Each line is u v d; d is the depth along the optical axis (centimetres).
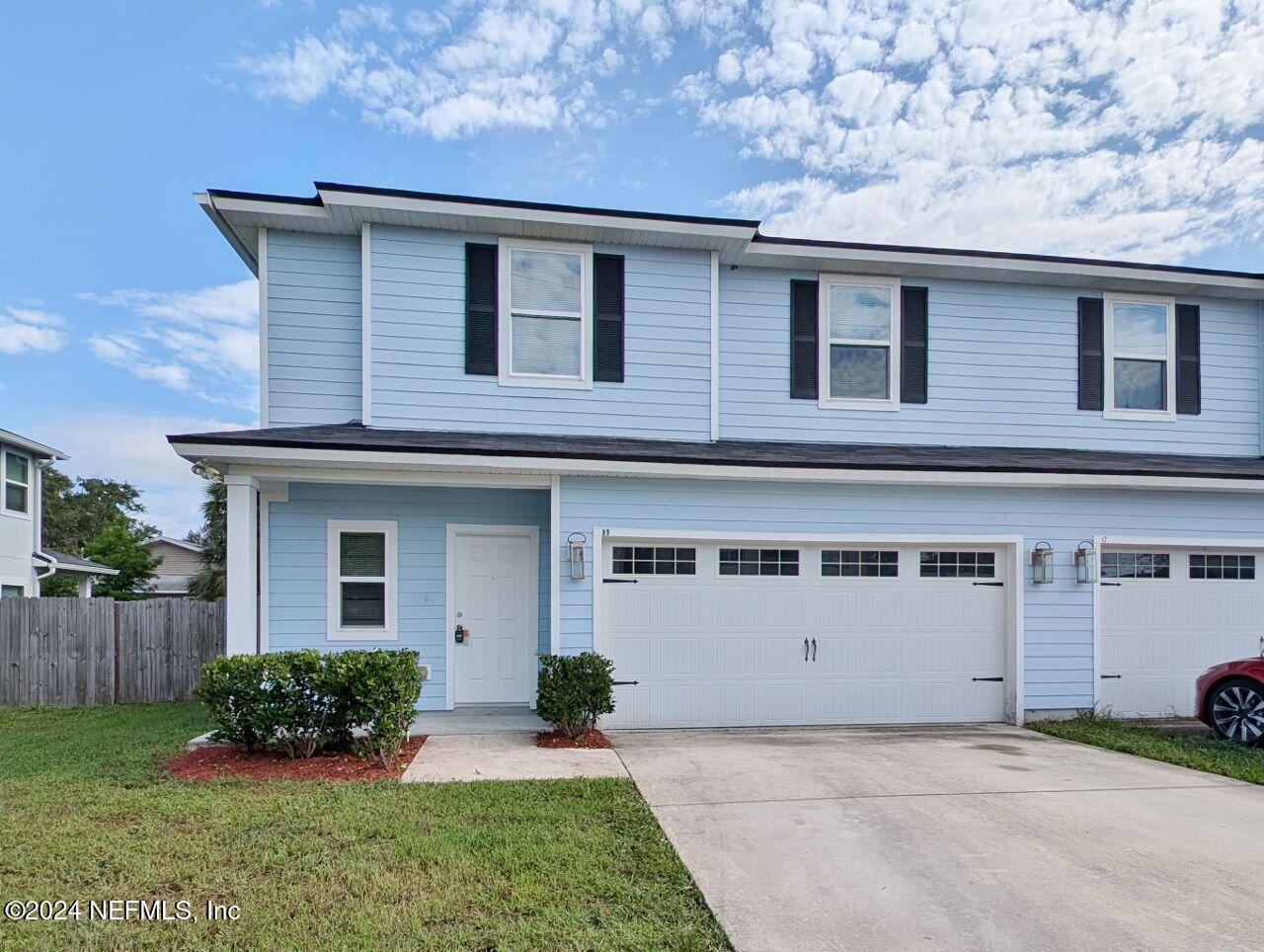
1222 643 943
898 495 881
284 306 888
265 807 502
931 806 549
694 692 845
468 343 890
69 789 544
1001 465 872
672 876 411
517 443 813
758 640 859
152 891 377
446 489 912
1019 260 1008
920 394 1019
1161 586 935
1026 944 346
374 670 643
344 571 890
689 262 945
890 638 883
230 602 736
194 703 1022
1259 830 506
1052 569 897
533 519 928
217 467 796
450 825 475
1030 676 892
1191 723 889
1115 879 421
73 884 383
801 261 978
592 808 516
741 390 980
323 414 891
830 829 496
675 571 847
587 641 815
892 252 980
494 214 862
